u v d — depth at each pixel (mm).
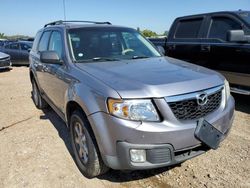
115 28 4527
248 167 3410
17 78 11039
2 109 6289
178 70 3264
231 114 3244
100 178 3283
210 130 2844
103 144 2754
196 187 3055
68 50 3865
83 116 3092
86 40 4070
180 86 2760
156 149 2621
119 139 2637
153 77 2939
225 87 3275
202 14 6289
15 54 15609
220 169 3387
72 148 3799
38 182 3242
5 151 4043
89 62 3721
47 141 4336
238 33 5191
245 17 5512
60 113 4246
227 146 3963
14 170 3514
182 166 3475
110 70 3256
